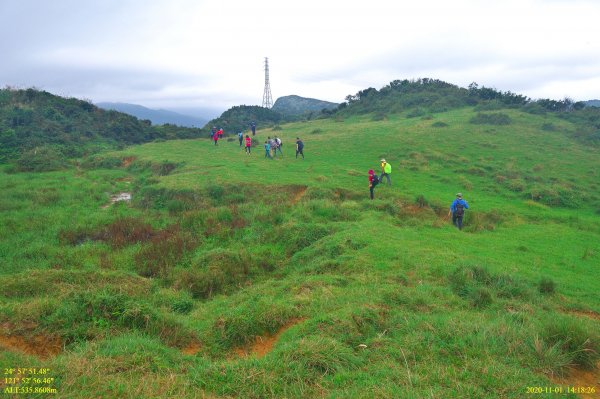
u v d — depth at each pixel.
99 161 30.77
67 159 33.25
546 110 50.94
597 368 5.39
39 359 5.20
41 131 39.94
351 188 20.25
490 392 4.55
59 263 11.81
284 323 6.81
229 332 6.45
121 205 19.11
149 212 17.69
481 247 12.63
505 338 5.85
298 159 28.30
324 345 5.45
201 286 10.03
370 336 6.20
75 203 19.05
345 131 42.16
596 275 10.84
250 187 20.25
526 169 26.84
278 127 53.34
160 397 4.27
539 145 34.16
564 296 8.94
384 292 7.96
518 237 14.58
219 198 19.23
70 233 14.24
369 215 15.80
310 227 14.10
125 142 46.72
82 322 6.21
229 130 66.88
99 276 9.26
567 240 14.46
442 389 4.54
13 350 5.29
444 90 66.06
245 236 14.45
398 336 6.12
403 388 4.53
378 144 33.25
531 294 8.53
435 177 24.22
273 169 24.45
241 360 5.38
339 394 4.44
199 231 14.98
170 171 26.44
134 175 27.58
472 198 20.23
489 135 37.25
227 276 10.78
